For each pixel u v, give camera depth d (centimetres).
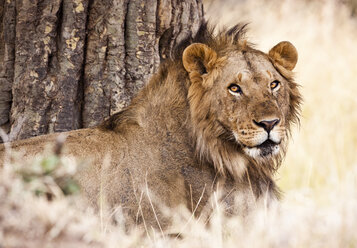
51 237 731
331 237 811
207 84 920
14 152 902
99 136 948
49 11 1058
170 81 959
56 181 862
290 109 974
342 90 1800
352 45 2342
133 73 1112
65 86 1073
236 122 897
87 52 1093
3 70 1092
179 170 929
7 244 706
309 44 2280
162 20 1117
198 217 916
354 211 875
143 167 926
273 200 996
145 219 910
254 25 2453
